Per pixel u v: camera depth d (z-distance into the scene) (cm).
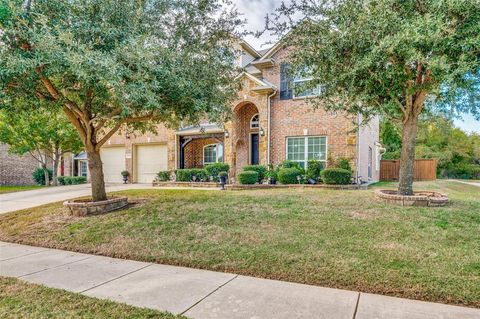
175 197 1045
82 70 567
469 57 592
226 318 334
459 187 1695
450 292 384
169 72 693
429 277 421
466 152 3291
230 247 571
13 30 591
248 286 426
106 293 407
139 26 716
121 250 600
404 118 877
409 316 337
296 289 413
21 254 609
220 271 491
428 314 342
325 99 852
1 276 478
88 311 353
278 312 346
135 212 850
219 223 716
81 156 2470
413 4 651
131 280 455
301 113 1506
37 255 600
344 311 348
